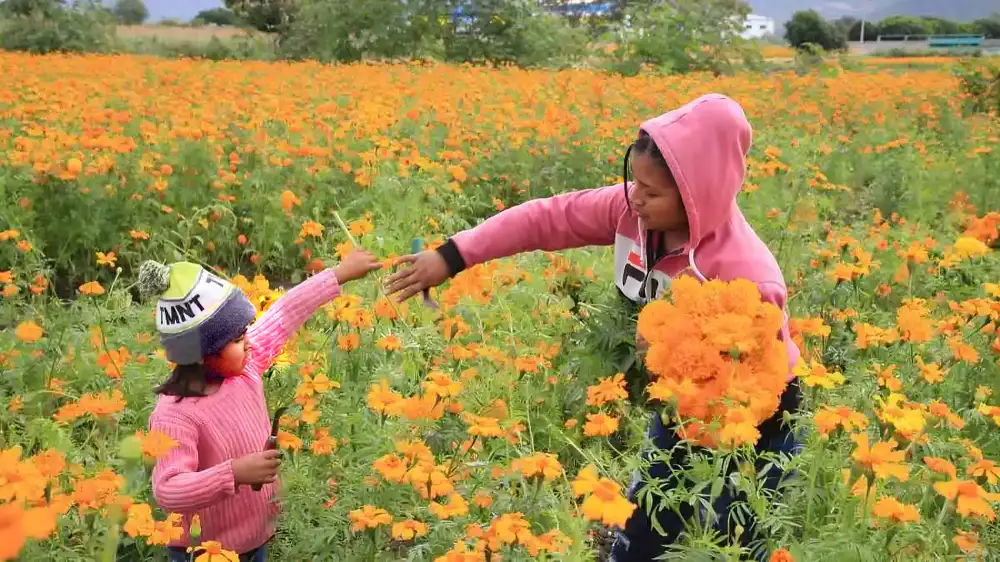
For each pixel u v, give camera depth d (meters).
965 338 3.85
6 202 5.90
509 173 7.89
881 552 2.29
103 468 2.97
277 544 2.93
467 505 2.61
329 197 6.75
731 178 2.66
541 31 24.83
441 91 12.62
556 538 2.29
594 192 3.19
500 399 3.53
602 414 2.70
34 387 3.75
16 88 11.82
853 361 3.85
